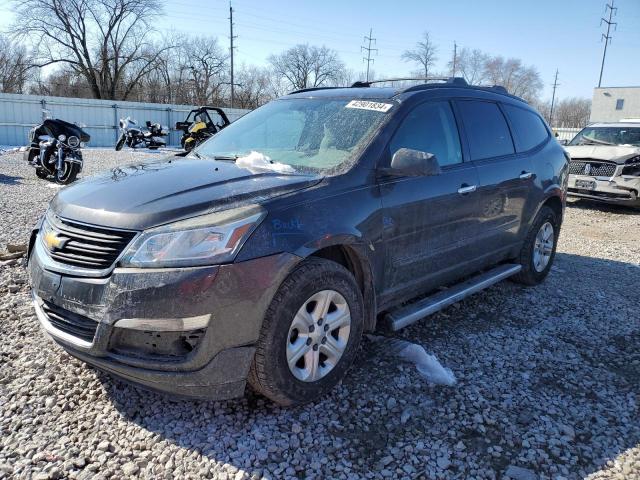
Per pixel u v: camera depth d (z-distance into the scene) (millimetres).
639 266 6422
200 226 2590
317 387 2994
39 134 11812
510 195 4605
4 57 45844
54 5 43875
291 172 3283
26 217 7598
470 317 4480
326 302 2988
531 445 2771
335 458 2623
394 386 3281
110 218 2703
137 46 48375
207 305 2518
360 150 3396
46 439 2672
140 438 2709
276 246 2695
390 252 3434
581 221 9672
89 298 2600
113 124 26938
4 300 4289
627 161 10203
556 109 80562
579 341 4082
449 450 2713
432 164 3246
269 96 56188
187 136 19891
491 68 67250
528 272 5191
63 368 3314
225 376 2623
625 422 3004
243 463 2555
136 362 2566
